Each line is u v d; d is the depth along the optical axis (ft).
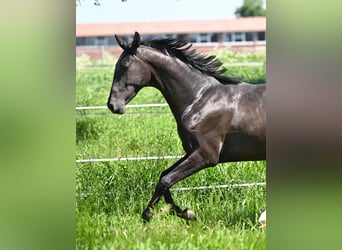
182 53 32.94
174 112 32.91
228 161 32.81
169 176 31.78
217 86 32.71
